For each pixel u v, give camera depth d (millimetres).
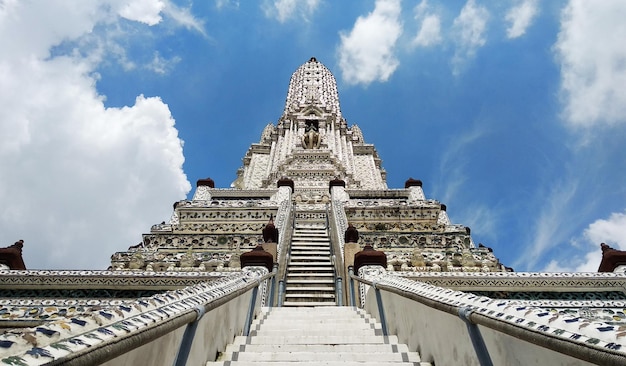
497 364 2660
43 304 7641
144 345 2502
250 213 16078
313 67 41938
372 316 6887
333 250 11617
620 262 8906
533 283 8086
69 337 1792
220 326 4566
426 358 4195
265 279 7789
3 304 7590
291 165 24250
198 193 19750
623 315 7402
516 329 2256
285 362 4203
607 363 1571
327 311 7500
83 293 7945
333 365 4125
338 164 24672
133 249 13312
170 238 13828
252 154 31609
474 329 2959
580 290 7984
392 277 6277
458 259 10656
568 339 1845
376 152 34188
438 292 3844
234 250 13383
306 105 32562
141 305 2660
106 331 1998
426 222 15609
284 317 7027
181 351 3201
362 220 15695
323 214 16141
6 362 1403
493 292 8008
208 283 4523
